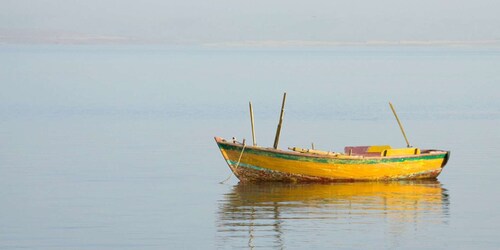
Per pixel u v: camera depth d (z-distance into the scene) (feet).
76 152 260.83
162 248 153.99
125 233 163.43
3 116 370.32
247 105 420.36
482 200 191.31
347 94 485.97
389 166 211.61
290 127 327.47
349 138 296.71
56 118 363.35
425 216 176.24
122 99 458.91
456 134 306.14
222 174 223.71
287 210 180.96
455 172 226.58
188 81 613.93
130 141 287.28
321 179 209.26
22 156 252.42
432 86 544.21
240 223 170.30
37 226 168.55
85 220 173.37
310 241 157.48
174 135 304.09
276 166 207.51
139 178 217.56
